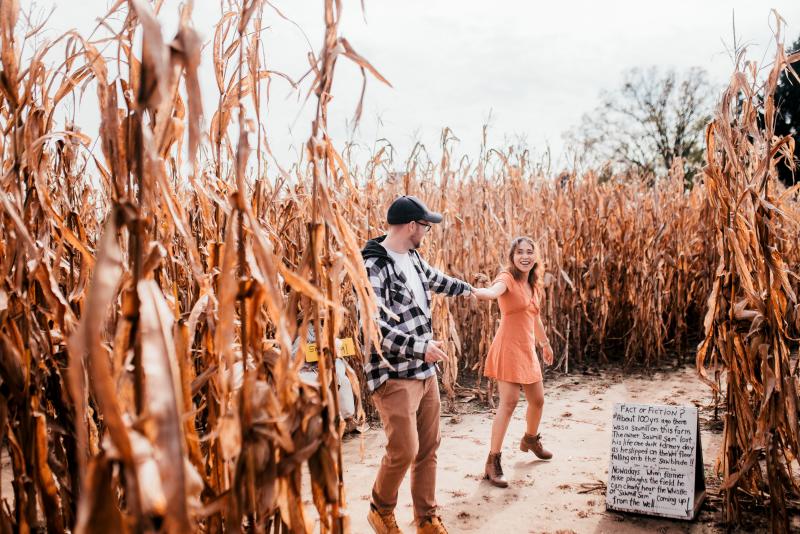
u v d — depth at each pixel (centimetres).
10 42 144
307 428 143
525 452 420
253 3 138
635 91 2620
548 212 721
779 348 279
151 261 113
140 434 99
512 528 311
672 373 643
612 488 327
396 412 265
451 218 622
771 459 278
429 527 286
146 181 128
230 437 130
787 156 292
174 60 96
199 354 200
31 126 152
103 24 127
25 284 157
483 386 611
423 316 289
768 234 284
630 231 720
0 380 154
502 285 371
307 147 145
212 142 177
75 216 182
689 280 732
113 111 126
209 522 153
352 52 138
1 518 156
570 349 721
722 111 283
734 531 296
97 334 87
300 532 140
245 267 139
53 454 176
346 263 154
